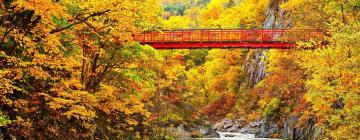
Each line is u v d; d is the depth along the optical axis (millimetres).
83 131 22125
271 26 74375
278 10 74750
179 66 46000
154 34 40812
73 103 18000
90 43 20531
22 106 16859
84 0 15945
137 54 23656
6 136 16281
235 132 65125
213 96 82312
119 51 22969
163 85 39031
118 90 24438
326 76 20766
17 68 15156
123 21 17000
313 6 36750
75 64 16953
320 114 23984
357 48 17922
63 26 16641
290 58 41719
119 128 28766
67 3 16125
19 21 15758
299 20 40438
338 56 19516
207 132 52062
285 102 52219
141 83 24844
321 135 30125
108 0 15719
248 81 78250
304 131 37125
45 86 18172
